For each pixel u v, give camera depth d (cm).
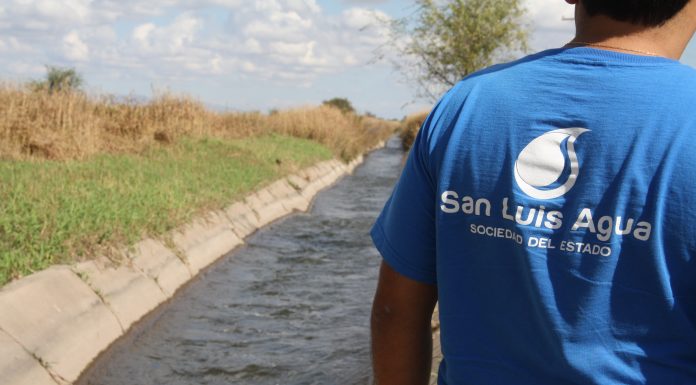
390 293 147
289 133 2859
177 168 1308
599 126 120
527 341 128
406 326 149
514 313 128
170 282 793
